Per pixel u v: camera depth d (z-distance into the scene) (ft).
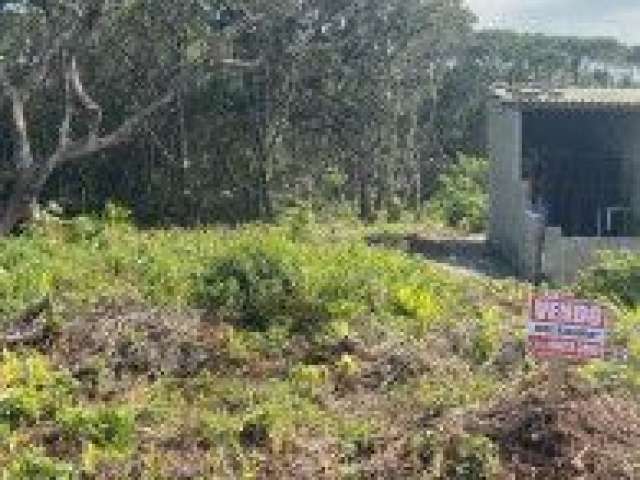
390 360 41.09
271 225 116.78
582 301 30.78
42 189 131.23
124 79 130.52
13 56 114.52
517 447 28.76
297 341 43.57
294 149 145.59
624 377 37.19
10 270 54.95
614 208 112.68
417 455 28.99
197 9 124.06
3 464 29.94
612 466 28.02
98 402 36.09
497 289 62.13
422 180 183.62
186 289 49.52
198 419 33.71
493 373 40.73
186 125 134.92
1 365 37.96
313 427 33.53
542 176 117.91
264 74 134.62
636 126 109.81
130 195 133.90
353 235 113.91
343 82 144.15
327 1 134.92
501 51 197.47
